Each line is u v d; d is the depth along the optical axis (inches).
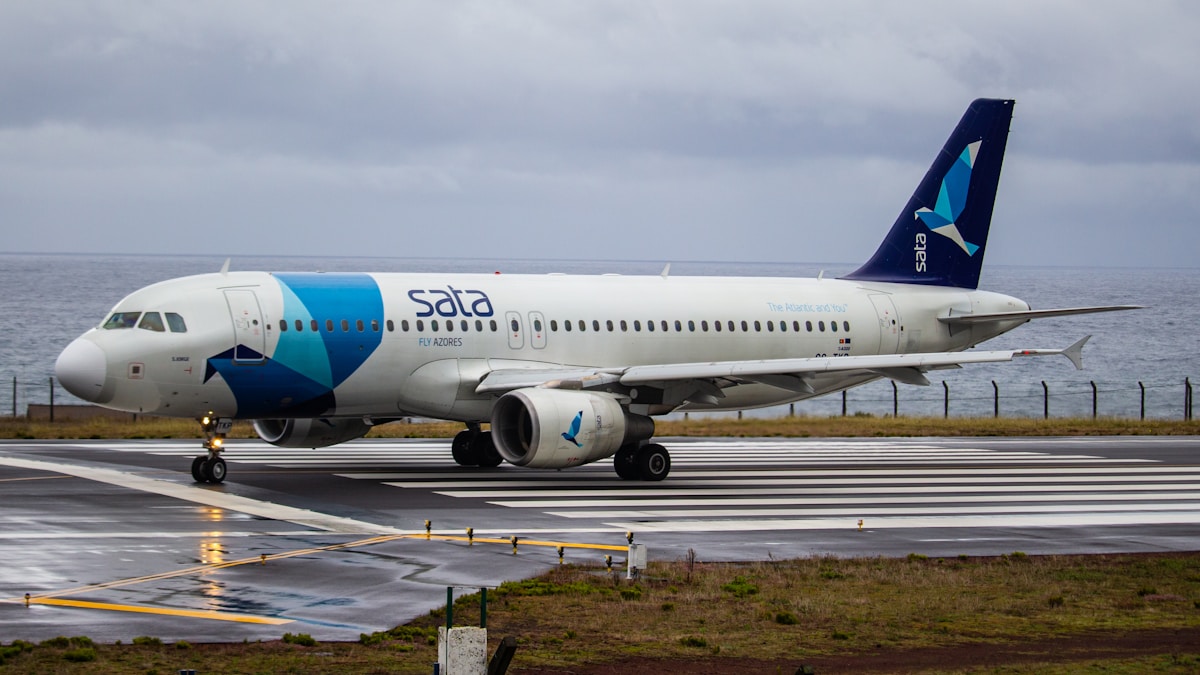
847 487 2456.9
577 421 2326.5
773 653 1179.9
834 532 1919.3
